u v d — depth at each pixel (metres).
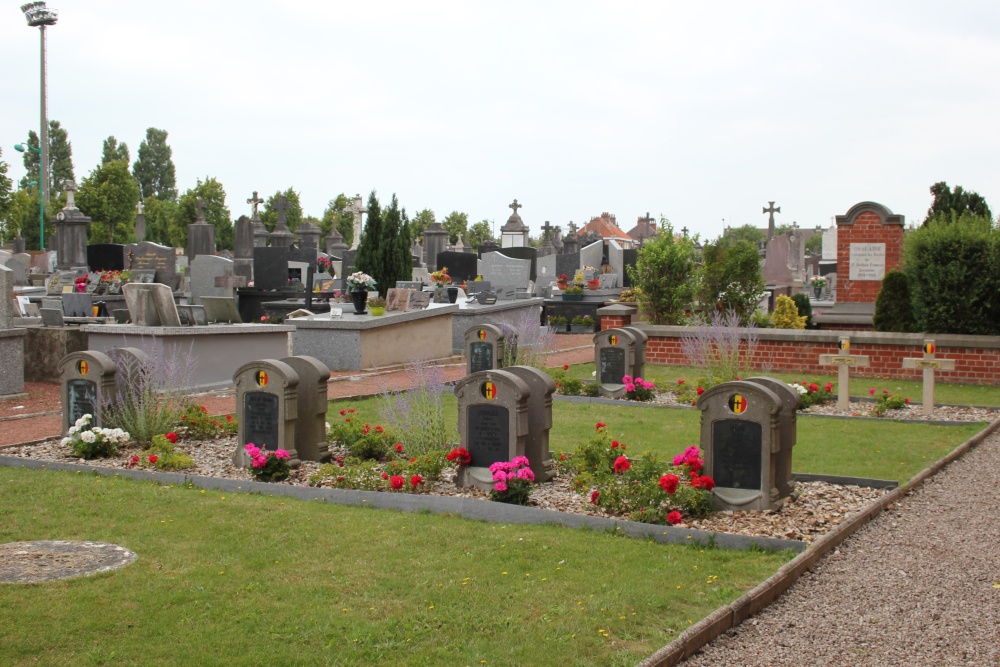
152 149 114.00
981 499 9.30
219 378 17.50
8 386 15.66
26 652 5.39
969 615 6.11
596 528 8.12
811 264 45.56
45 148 57.00
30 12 56.47
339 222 71.38
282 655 5.38
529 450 9.95
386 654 5.41
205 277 30.28
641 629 5.80
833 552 7.49
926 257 19.95
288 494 9.45
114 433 11.35
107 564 7.03
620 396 16.83
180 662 5.28
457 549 7.46
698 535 7.69
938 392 18.05
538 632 5.74
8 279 15.71
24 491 9.37
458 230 77.69
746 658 5.43
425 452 10.95
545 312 31.47
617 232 94.12
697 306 24.94
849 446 12.24
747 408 8.69
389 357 20.84
